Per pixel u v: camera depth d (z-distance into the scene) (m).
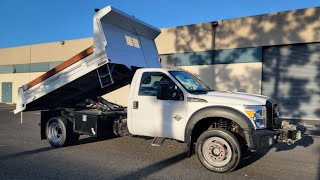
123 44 8.45
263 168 6.69
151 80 7.36
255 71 18.05
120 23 8.33
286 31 16.91
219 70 19.28
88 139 9.81
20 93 9.63
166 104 6.99
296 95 17.06
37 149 8.47
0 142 9.54
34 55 30.88
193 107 6.66
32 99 9.40
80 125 8.48
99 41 7.80
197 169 6.52
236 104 6.26
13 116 18.19
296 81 17.05
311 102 16.69
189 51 20.47
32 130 12.23
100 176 6.01
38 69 30.59
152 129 7.19
